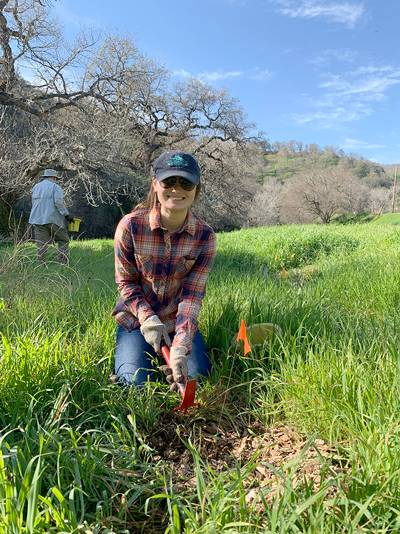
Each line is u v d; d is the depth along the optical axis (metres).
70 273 5.22
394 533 1.32
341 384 2.12
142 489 1.64
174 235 2.52
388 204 86.25
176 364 2.21
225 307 3.24
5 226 13.96
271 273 6.91
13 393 2.07
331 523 1.36
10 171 14.65
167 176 2.22
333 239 10.59
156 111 29.59
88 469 1.69
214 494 1.54
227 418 2.33
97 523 1.48
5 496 1.39
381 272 4.87
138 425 2.17
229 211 34.97
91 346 2.70
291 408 2.22
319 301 3.54
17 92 16.94
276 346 2.75
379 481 1.53
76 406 2.08
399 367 2.03
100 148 18.16
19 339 2.47
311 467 1.78
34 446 1.77
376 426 1.77
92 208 30.20
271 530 1.25
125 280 2.66
